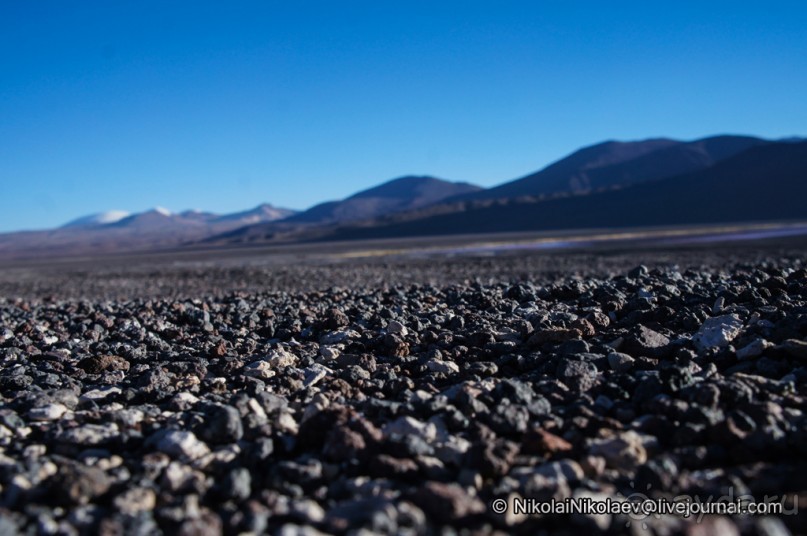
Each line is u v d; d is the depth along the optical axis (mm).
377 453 3369
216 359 6109
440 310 8188
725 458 3227
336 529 2600
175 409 4457
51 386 5332
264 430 3740
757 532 2486
